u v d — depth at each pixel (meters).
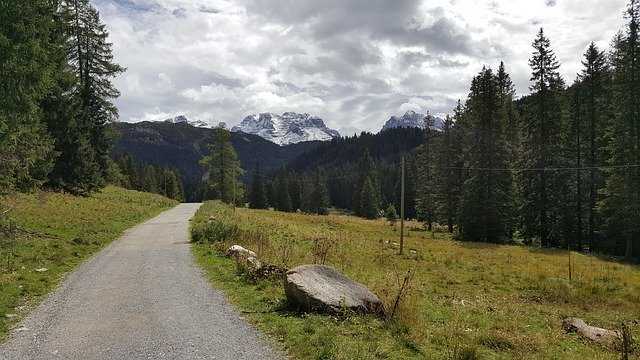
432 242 40.56
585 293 18.58
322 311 9.67
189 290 12.59
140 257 18.61
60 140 39.72
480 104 48.44
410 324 9.07
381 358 7.25
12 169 19.05
